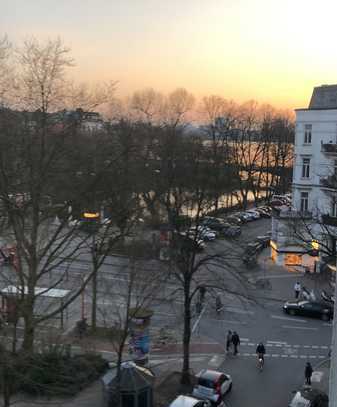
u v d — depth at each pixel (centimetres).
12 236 3534
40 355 2655
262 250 6319
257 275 5178
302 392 2612
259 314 4162
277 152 12344
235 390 2877
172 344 3500
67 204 3027
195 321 3959
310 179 5431
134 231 4650
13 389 2291
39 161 2731
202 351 3425
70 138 3109
